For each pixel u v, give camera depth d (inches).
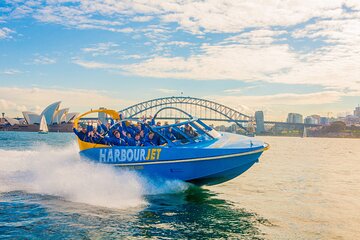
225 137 475.2
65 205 356.5
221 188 504.1
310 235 288.8
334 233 294.8
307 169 828.6
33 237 264.8
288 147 2481.5
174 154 416.8
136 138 443.8
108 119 491.2
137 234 277.7
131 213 336.8
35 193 399.2
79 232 277.7
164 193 424.8
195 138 441.7
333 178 660.7
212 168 416.2
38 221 303.1
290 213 362.0
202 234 283.0
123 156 430.0
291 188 526.0
